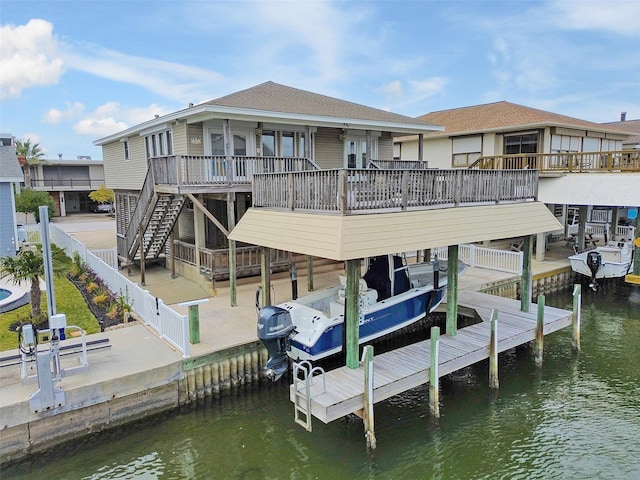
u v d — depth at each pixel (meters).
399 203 8.58
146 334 9.57
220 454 7.01
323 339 8.30
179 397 8.16
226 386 8.78
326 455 7.00
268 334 8.11
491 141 22.36
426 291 10.38
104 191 41.50
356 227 7.59
